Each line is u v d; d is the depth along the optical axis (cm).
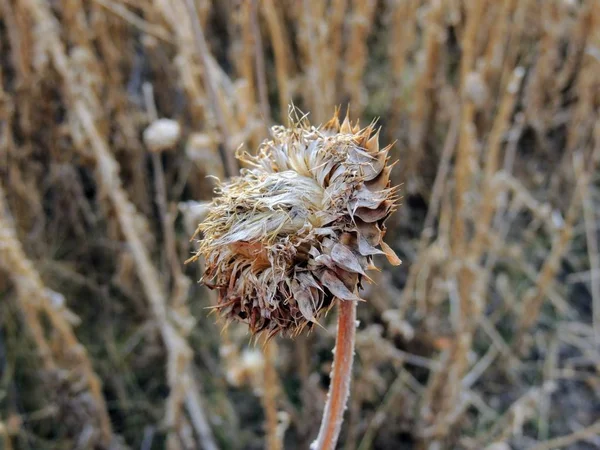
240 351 23
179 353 19
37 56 21
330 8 24
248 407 24
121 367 24
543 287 23
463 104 20
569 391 25
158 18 23
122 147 24
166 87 25
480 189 23
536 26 27
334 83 23
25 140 24
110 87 23
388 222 26
